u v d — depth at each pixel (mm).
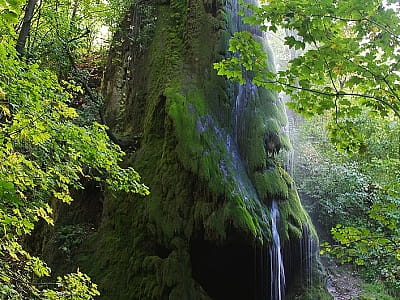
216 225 5301
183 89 6504
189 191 5723
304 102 3875
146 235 5801
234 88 6781
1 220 2779
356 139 3979
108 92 8734
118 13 9320
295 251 6570
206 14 7379
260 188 6191
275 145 6906
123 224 6094
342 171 10125
